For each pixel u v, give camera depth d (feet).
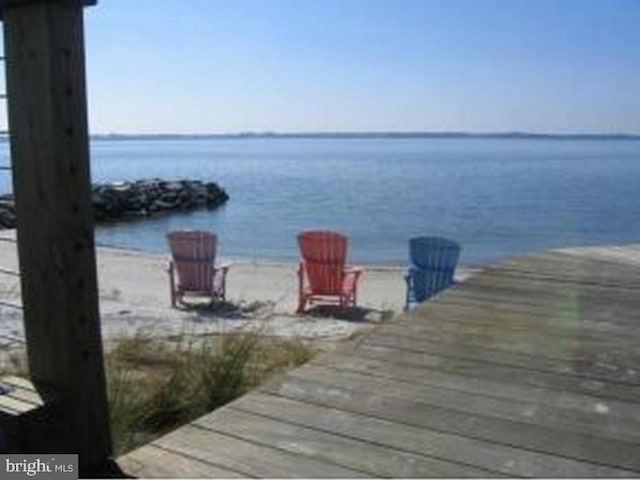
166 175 328.49
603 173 337.93
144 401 14.19
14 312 26.78
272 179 288.30
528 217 144.77
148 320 34.32
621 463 9.18
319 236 38.45
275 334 30.86
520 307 16.46
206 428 10.10
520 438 9.86
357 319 36.96
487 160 548.72
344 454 9.36
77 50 8.29
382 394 11.34
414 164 467.11
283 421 10.34
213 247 39.96
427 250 34.96
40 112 8.27
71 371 8.60
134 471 8.88
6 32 8.39
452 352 13.35
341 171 365.61
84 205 8.51
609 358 13.07
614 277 19.43
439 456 9.33
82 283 8.58
